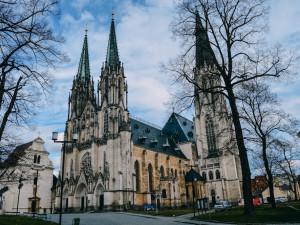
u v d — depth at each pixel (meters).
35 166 113.25
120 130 98.88
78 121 116.56
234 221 35.75
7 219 44.06
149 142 120.12
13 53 26.23
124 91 112.00
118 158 94.50
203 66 49.38
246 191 39.25
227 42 42.59
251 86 48.41
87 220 52.97
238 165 128.12
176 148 135.50
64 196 103.75
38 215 63.91
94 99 117.81
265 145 57.50
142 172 105.31
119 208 88.12
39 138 119.31
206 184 124.88
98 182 94.50
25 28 24.39
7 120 31.22
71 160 110.62
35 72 27.56
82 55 133.50
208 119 132.25
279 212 42.38
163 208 106.75
